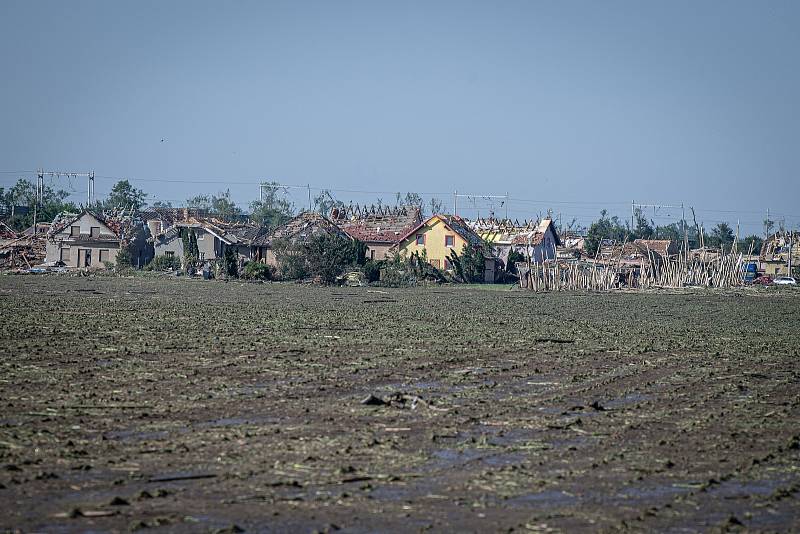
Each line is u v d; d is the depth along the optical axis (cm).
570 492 2842
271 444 3312
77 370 4900
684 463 3234
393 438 3453
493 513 2620
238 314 8575
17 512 2533
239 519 2516
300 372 5012
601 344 6844
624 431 3719
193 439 3362
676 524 2583
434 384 4791
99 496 2688
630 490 2888
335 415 3875
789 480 3061
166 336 6512
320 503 2667
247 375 4859
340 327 7562
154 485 2802
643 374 5372
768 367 5819
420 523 2520
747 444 3556
